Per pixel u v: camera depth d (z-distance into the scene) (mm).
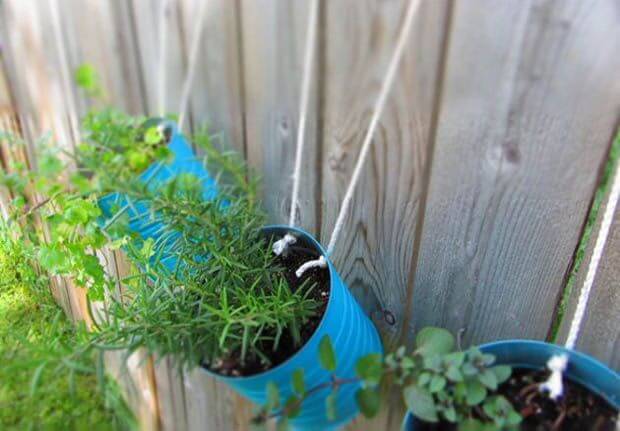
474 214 698
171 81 1115
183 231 728
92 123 876
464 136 684
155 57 1118
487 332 736
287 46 862
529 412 500
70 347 604
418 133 728
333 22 790
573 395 514
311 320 652
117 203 750
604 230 564
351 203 829
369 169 795
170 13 1038
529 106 623
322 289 688
